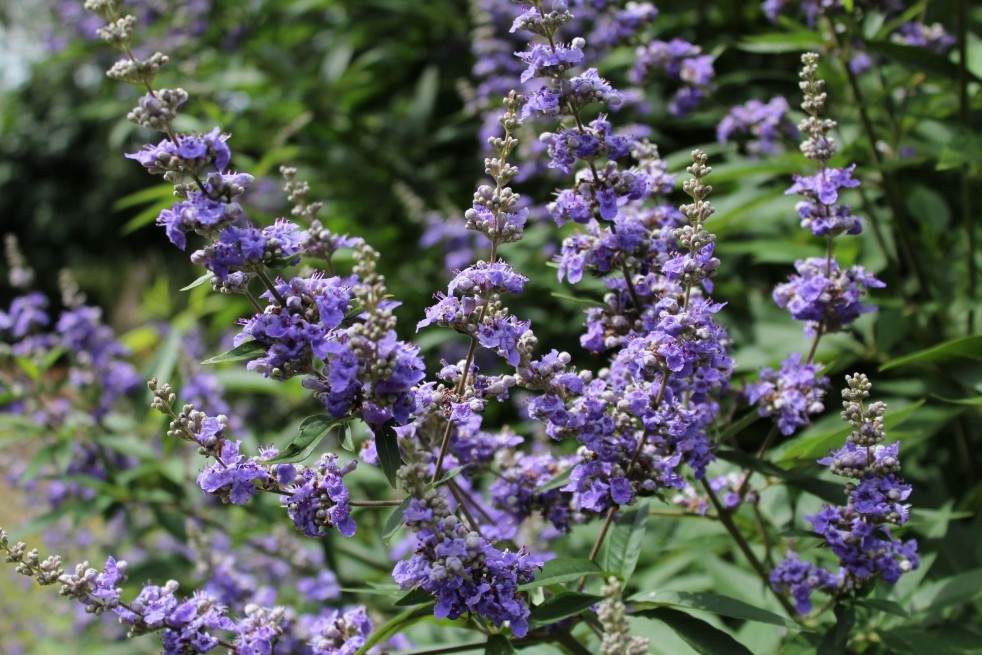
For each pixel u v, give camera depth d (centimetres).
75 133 2089
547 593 304
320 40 899
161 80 784
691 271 269
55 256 2200
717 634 279
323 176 773
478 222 261
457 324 259
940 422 442
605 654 252
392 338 241
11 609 757
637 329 297
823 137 304
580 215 289
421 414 275
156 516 545
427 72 789
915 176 546
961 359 351
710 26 638
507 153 262
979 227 522
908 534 416
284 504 267
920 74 452
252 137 779
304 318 255
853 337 480
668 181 333
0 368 572
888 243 514
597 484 275
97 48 845
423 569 244
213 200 247
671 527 485
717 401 341
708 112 514
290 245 251
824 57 470
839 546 286
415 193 763
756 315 514
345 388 243
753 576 411
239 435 547
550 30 275
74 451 550
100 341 578
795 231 538
